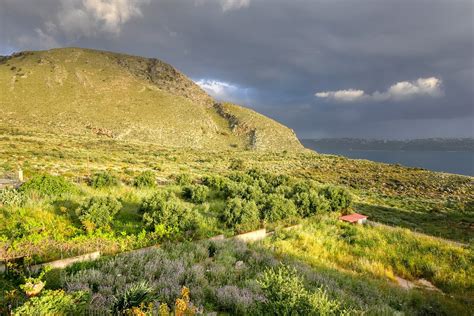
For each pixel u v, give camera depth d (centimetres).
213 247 999
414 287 1123
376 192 4972
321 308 539
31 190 1355
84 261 771
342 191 2195
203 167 5897
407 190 5241
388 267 1283
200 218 1297
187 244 988
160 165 5309
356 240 1545
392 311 772
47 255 761
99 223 1041
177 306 520
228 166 6419
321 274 976
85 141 8150
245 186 2047
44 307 477
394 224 2339
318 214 1898
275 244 1276
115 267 736
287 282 586
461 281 1191
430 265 1309
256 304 599
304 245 1359
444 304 933
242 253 1005
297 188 2330
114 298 541
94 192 1684
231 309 612
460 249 1502
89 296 556
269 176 3181
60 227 961
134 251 852
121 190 1870
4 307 505
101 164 4625
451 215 3219
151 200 1256
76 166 4003
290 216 1673
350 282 971
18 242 773
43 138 7494
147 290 558
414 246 1537
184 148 9838
